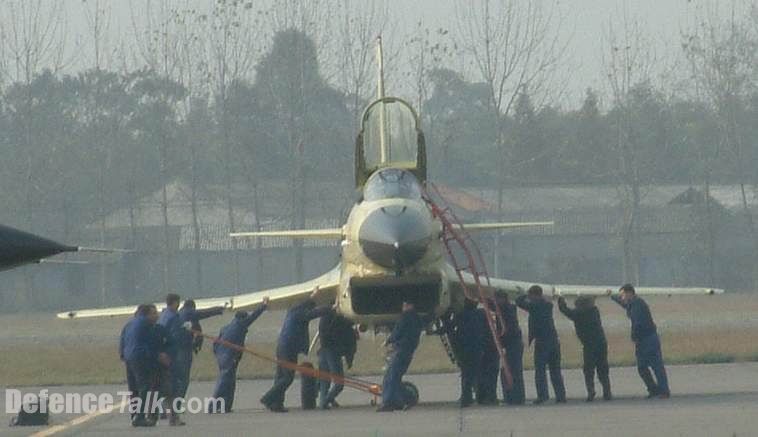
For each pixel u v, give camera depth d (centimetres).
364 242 7838
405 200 8062
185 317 7825
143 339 7006
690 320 16488
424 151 9200
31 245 5681
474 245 8356
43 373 11462
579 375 10325
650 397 8031
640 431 6000
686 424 6241
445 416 7125
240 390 9800
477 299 8344
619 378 9825
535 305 7950
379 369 11381
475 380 8019
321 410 7994
